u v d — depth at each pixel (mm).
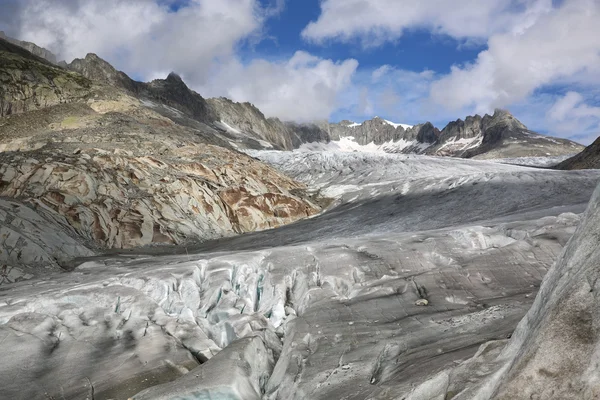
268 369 10281
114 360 10438
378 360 9008
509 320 9523
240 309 13695
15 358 10414
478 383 5324
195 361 10625
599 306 4473
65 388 9328
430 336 9828
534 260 14609
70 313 13320
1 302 14156
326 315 12461
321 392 8031
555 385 4301
